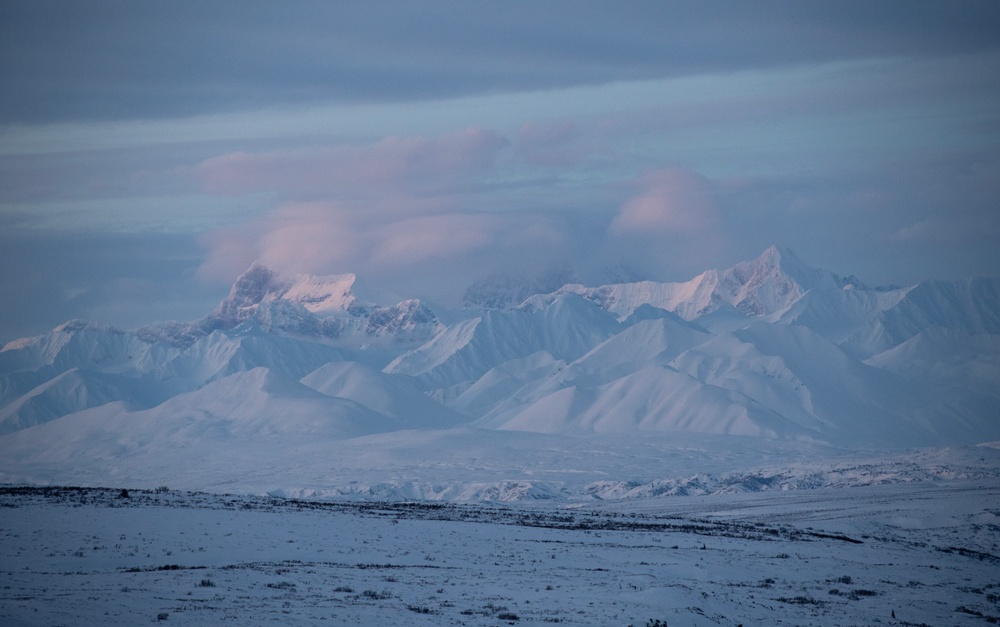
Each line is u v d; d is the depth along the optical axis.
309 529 143.75
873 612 114.44
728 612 106.75
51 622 79.88
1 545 119.69
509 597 104.50
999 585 142.00
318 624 85.38
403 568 120.25
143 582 100.12
